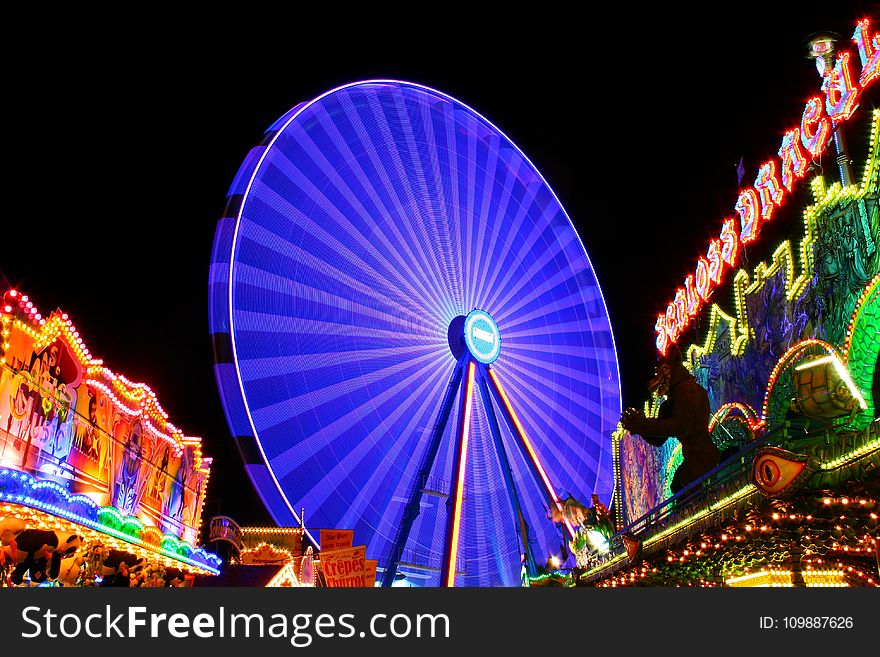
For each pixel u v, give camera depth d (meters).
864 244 14.12
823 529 11.38
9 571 14.47
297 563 31.69
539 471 32.09
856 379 12.58
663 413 16.28
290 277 30.34
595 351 37.50
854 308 14.21
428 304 34.72
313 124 32.50
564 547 25.33
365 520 30.25
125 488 17.31
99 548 16.73
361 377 31.80
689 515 12.74
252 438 27.14
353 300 32.38
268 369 28.70
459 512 30.78
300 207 31.23
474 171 37.97
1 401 12.13
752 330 18.84
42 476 13.48
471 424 34.12
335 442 30.05
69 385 14.43
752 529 11.53
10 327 12.41
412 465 32.44
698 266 21.86
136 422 17.84
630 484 26.36
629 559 15.79
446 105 37.69
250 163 29.66
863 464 8.62
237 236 28.45
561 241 39.31
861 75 15.03
